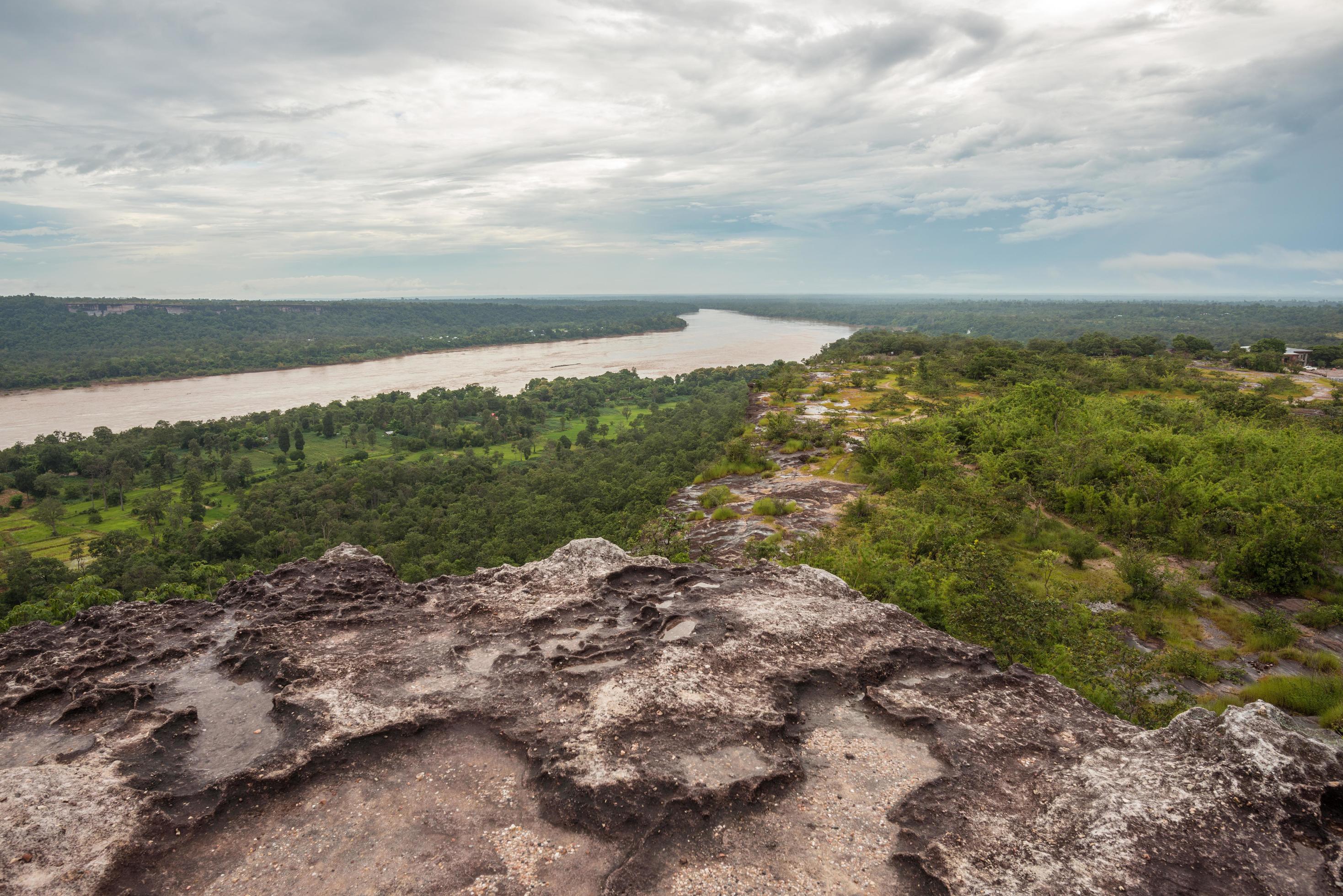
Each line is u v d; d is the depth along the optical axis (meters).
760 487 37.75
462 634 12.38
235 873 7.51
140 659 11.54
